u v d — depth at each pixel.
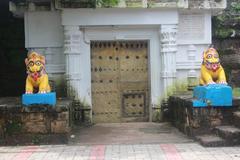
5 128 10.01
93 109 13.30
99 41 13.22
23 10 12.90
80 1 12.41
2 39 14.60
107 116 13.37
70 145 9.89
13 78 14.59
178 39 13.27
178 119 11.74
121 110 13.40
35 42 13.03
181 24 13.31
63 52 12.98
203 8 13.08
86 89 13.00
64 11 12.57
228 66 14.90
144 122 13.30
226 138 9.33
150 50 13.20
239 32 14.84
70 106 11.21
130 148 9.38
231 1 15.04
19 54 14.62
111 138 10.71
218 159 8.01
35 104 9.96
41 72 10.27
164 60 12.94
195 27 13.37
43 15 13.02
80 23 12.64
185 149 9.09
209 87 10.09
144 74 13.41
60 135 10.04
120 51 13.38
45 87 10.20
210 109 10.13
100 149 9.32
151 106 13.25
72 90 12.73
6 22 14.62
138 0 12.56
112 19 12.74
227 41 14.99
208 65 10.53
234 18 14.88
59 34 13.05
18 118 10.00
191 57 13.32
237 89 13.30
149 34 13.16
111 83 13.38
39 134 10.02
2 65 14.56
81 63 12.91
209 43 13.41
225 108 10.18
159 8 12.74
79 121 12.87
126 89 13.41
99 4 12.45
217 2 13.14
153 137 10.72
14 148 9.62
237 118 9.85
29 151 9.22
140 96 13.44
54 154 8.83
